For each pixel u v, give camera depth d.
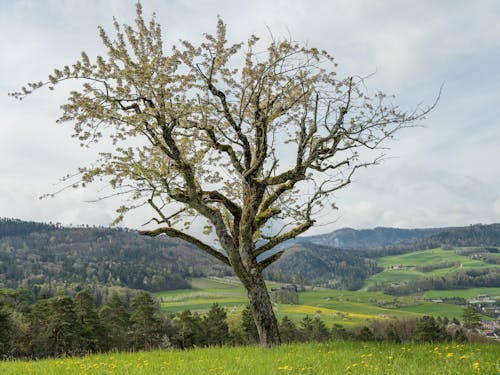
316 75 14.05
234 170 15.98
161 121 11.58
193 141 13.91
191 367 7.90
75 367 9.02
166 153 11.76
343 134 12.82
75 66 11.23
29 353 49.69
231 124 13.38
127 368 8.36
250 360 8.48
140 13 12.41
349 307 157.62
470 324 85.94
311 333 79.69
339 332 78.94
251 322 64.81
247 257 12.95
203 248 13.49
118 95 11.76
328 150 13.38
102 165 11.61
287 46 13.02
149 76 11.36
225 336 62.66
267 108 13.62
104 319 56.22
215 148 13.74
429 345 10.98
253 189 13.23
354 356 8.55
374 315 141.12
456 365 7.03
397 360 7.76
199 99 13.20
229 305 143.50
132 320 55.03
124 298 135.38
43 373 8.32
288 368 7.08
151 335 55.38
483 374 6.19
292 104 13.79
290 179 13.28
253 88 13.39
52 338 48.16
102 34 11.81
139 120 11.34
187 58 12.72
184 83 12.32
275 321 12.91
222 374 6.90
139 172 11.65
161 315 74.69
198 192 12.93
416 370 6.59
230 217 14.61
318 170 13.64
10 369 9.07
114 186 11.55
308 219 13.17
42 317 50.28
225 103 13.12
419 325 48.38
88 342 47.97
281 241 13.30
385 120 12.66
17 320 50.28
